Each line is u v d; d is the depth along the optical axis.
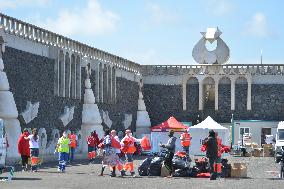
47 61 43.72
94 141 39.31
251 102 64.94
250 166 38.25
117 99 59.44
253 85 64.94
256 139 63.34
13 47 38.12
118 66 60.34
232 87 65.06
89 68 51.84
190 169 27.16
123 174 27.05
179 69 66.31
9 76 37.41
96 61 54.03
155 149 49.72
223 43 66.12
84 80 51.31
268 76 64.81
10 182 22.47
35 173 27.98
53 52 44.84
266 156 54.25
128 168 27.14
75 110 48.94
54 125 44.31
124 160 36.09
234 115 65.12
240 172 27.66
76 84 49.56
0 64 35.56
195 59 66.50
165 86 66.50
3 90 35.38
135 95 65.19
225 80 65.44
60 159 29.92
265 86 64.81
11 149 34.62
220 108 65.38
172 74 66.44
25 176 25.83
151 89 66.81
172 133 27.41
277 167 37.25
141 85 66.25
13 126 35.31
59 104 45.41
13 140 34.91
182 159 28.11
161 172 27.23
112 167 26.70
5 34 36.72
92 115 50.53
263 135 63.28
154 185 22.25
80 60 49.97
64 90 46.28
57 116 45.00
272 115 64.50
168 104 66.38
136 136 64.56
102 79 55.12
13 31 38.25
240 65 65.25
